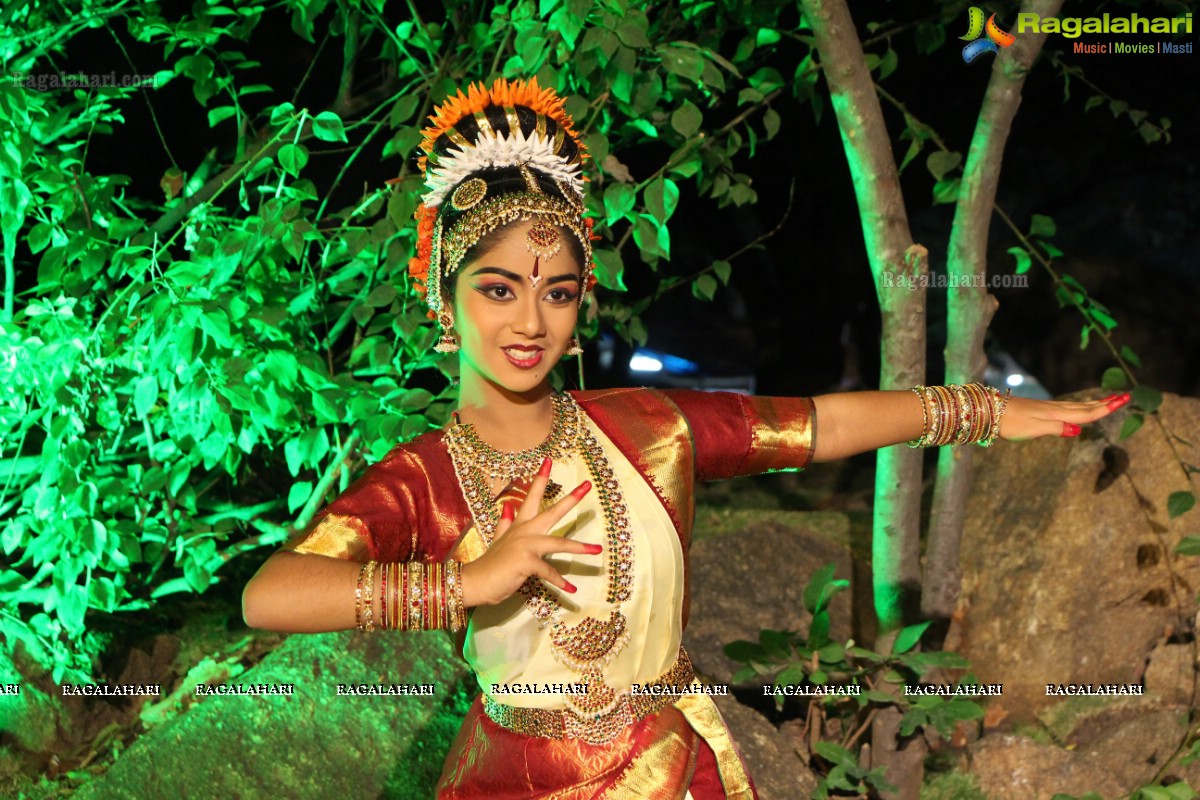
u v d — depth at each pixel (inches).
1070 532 133.2
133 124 213.8
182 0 201.5
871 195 109.7
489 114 70.9
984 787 121.4
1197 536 118.9
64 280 120.8
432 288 72.0
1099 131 319.9
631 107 114.4
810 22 105.0
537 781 70.5
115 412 120.5
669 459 72.8
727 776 74.4
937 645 124.1
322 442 120.6
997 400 78.4
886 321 112.7
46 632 121.8
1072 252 339.9
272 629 62.4
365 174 219.3
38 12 131.7
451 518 69.6
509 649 69.3
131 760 106.4
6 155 115.3
